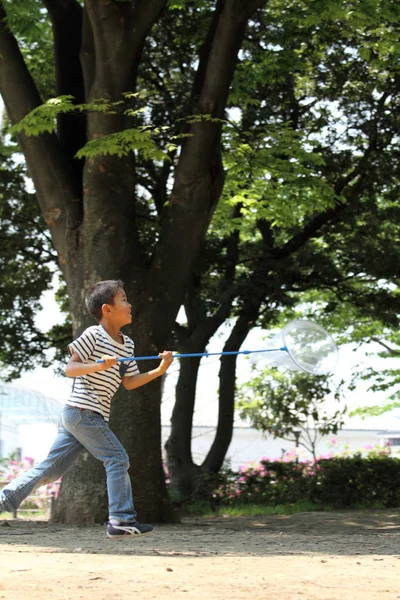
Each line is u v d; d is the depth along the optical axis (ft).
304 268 66.59
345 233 68.90
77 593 16.51
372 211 66.69
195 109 44.91
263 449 120.88
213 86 44.32
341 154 65.62
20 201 66.13
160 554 25.77
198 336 68.39
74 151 48.62
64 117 48.91
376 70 63.98
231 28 43.42
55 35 50.16
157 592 16.75
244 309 69.00
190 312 68.90
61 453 22.27
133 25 43.98
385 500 64.59
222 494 65.26
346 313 82.53
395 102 65.72
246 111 61.31
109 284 22.09
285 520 49.57
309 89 66.49
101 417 21.85
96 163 44.09
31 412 117.29
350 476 64.95
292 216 61.11
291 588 17.58
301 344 21.89
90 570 20.39
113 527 21.68
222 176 46.19
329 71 65.57
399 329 71.67
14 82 45.91
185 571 20.43
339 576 19.98
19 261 68.59
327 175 65.92
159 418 44.91
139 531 21.77
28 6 47.57
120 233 44.50
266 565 22.40
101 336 21.62
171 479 67.46
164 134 58.23
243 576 19.57
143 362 44.09
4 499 21.80
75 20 50.55
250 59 61.41
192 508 60.90
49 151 46.16
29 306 68.74
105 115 43.62
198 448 119.65
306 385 72.69
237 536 35.29
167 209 46.78
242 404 78.33
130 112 43.11
